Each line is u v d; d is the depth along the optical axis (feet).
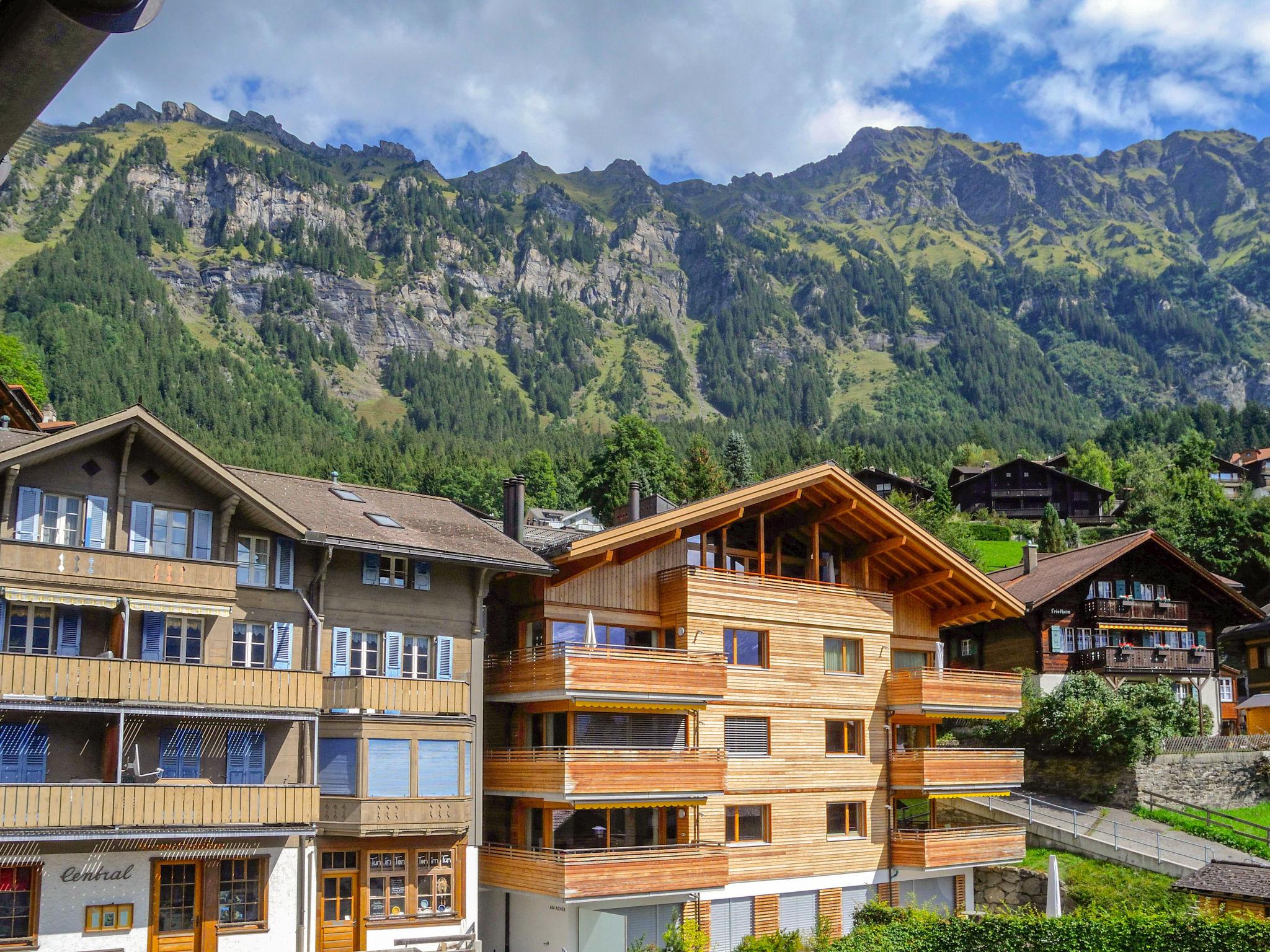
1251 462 577.02
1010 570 235.81
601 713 126.62
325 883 110.32
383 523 120.67
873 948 108.17
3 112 11.50
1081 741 167.94
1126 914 117.19
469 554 119.55
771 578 143.23
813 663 145.69
